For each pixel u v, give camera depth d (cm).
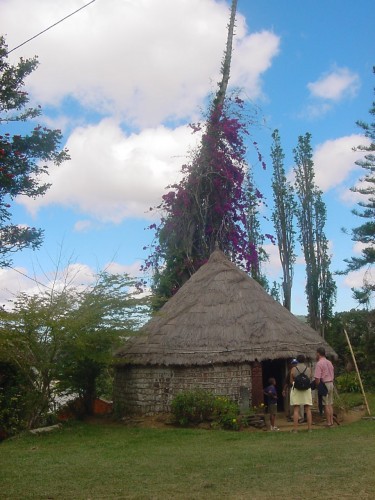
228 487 754
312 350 1650
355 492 695
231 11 2727
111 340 1573
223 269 1856
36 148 1983
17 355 1464
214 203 2495
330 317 3525
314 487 729
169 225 2491
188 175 2509
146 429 1467
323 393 1361
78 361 1655
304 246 3734
